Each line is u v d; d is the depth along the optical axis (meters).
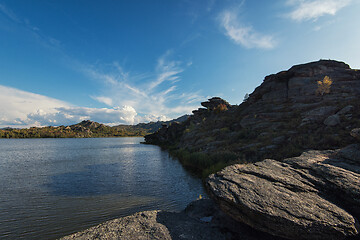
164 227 8.07
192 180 20.77
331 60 36.59
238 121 41.16
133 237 7.16
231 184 8.57
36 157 46.50
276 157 19.30
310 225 5.87
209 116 73.38
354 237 6.00
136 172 26.39
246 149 24.23
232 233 7.85
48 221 11.19
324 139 18.48
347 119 20.30
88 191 17.33
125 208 13.12
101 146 94.62
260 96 42.62
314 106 28.55
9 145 104.81
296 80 35.59
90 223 10.95
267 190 7.77
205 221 9.55
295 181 8.33
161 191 17.00
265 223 6.46
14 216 11.89
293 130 24.27
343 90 29.41
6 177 23.75
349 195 6.80
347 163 9.19
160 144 98.56
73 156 48.47
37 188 18.52
